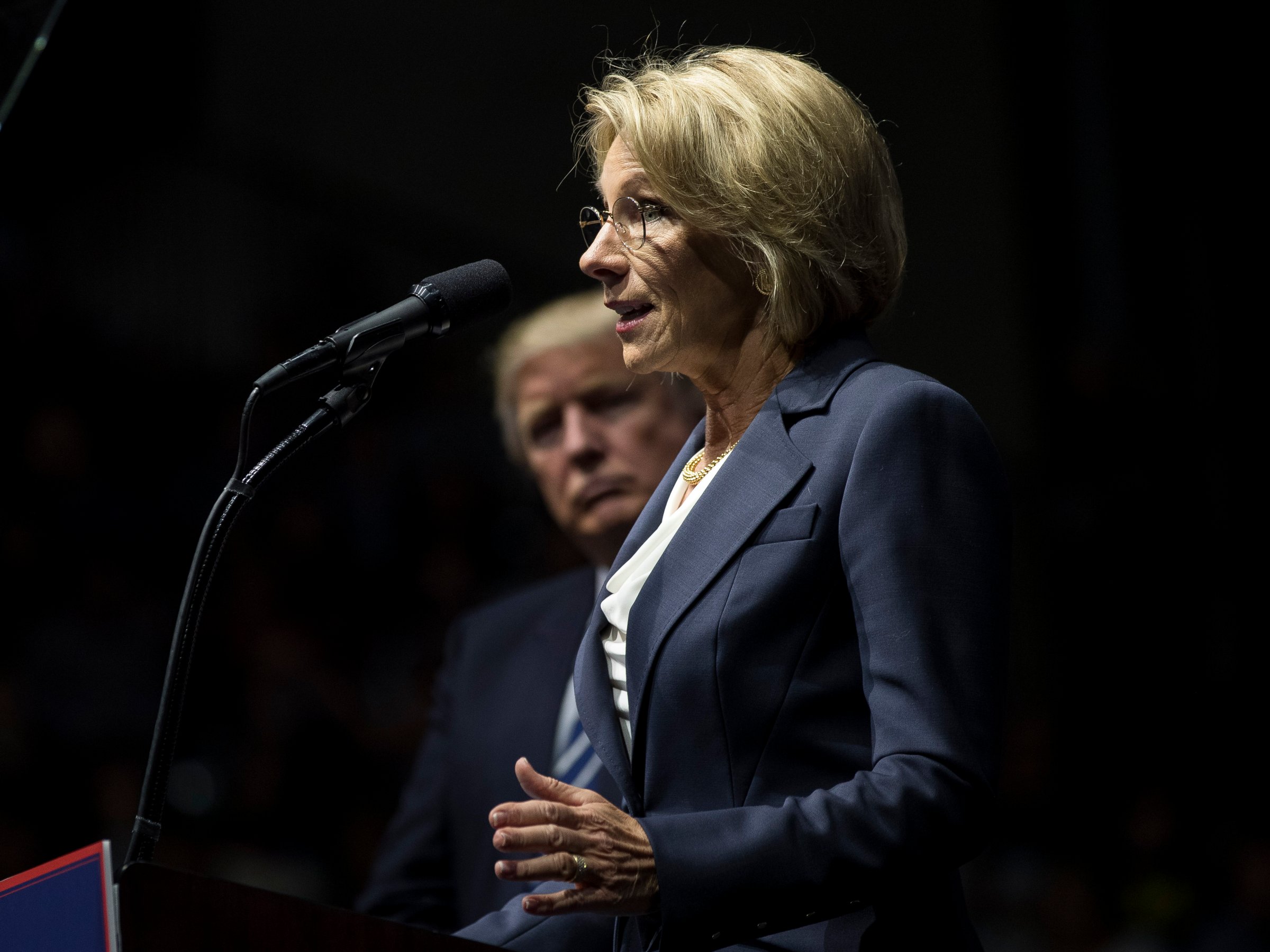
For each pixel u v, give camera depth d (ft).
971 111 33.96
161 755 7.73
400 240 33.09
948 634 7.29
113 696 29.09
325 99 33.17
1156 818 29.81
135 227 33.88
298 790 28.91
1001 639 7.50
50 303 33.47
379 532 33.86
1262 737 32.19
